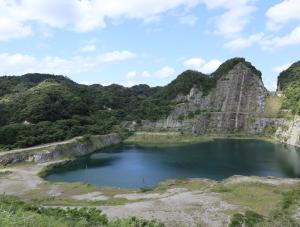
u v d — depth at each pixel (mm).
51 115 176750
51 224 29062
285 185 76250
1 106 177875
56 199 74375
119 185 93812
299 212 54156
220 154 146750
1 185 90625
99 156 145000
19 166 116562
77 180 100750
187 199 66375
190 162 127875
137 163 127125
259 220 50562
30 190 84875
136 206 62812
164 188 83938
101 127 189750
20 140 138250
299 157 135250
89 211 52281
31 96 188875
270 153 147375
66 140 152250
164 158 137875
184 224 52094
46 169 115375
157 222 51281
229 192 70812
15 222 21156
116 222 44688
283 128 194625
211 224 51938
